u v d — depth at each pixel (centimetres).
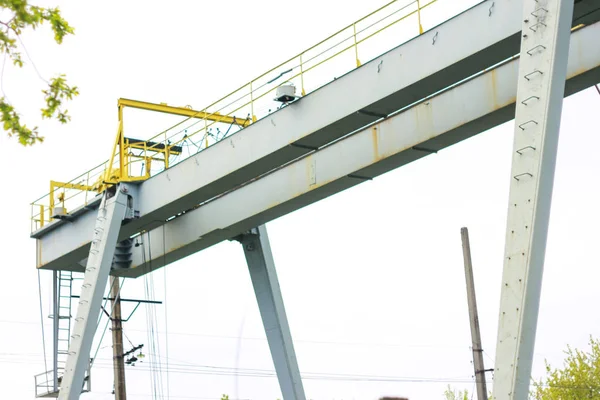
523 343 1714
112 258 2755
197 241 2792
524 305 1722
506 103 2056
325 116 2303
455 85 2164
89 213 2920
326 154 2456
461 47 2047
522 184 1770
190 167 2648
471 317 3083
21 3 1074
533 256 1733
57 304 3125
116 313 3428
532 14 1831
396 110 2261
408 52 2147
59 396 2709
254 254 2919
